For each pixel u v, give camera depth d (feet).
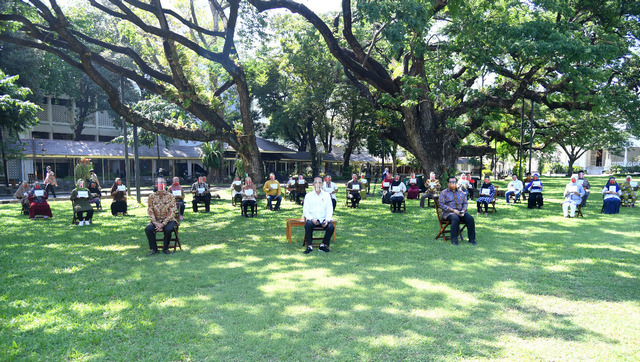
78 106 140.77
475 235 30.27
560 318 14.15
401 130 75.56
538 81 66.85
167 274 20.59
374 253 25.16
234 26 58.13
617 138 125.49
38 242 30.19
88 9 84.99
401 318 14.21
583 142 110.73
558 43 49.90
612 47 51.37
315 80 119.14
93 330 13.44
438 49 63.87
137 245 28.91
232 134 67.36
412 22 44.06
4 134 89.40
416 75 66.59
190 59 67.51
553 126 97.35
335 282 18.76
